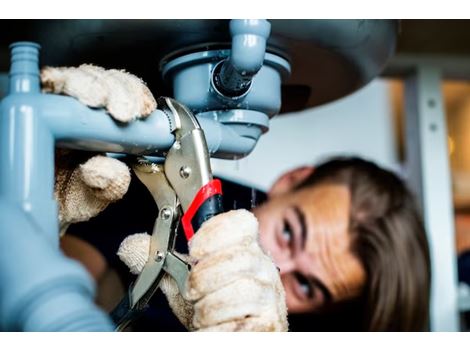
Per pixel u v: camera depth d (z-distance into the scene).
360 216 0.77
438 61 0.94
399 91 1.41
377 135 1.41
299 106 0.50
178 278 0.30
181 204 0.30
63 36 0.37
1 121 0.25
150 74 0.41
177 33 0.35
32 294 0.21
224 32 0.34
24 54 0.26
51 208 0.25
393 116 1.41
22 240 0.22
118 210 0.57
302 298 0.80
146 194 0.47
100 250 0.69
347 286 0.78
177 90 0.37
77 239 0.70
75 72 0.27
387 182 0.82
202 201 0.28
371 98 1.41
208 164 0.29
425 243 0.81
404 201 0.81
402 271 0.76
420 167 0.94
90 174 0.28
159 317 0.70
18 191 0.25
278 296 0.27
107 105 0.27
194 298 0.26
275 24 0.34
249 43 0.30
